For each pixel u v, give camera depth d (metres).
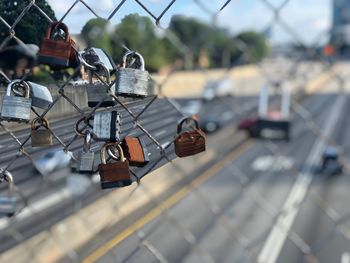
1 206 1.14
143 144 0.59
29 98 0.61
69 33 0.58
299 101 5.90
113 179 0.57
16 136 0.72
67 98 0.60
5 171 0.70
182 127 0.61
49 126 0.65
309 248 3.09
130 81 0.54
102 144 0.62
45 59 0.58
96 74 0.57
